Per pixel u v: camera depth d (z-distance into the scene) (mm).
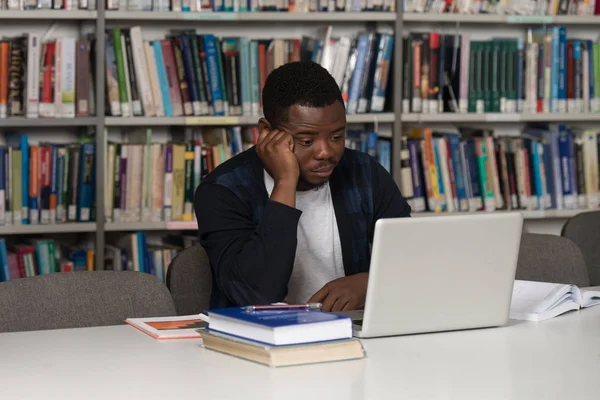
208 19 3766
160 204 3803
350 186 2334
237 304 2029
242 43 3814
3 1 3625
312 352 1560
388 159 4027
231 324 1635
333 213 2301
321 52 3838
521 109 4156
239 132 3857
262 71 3846
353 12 3904
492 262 1821
